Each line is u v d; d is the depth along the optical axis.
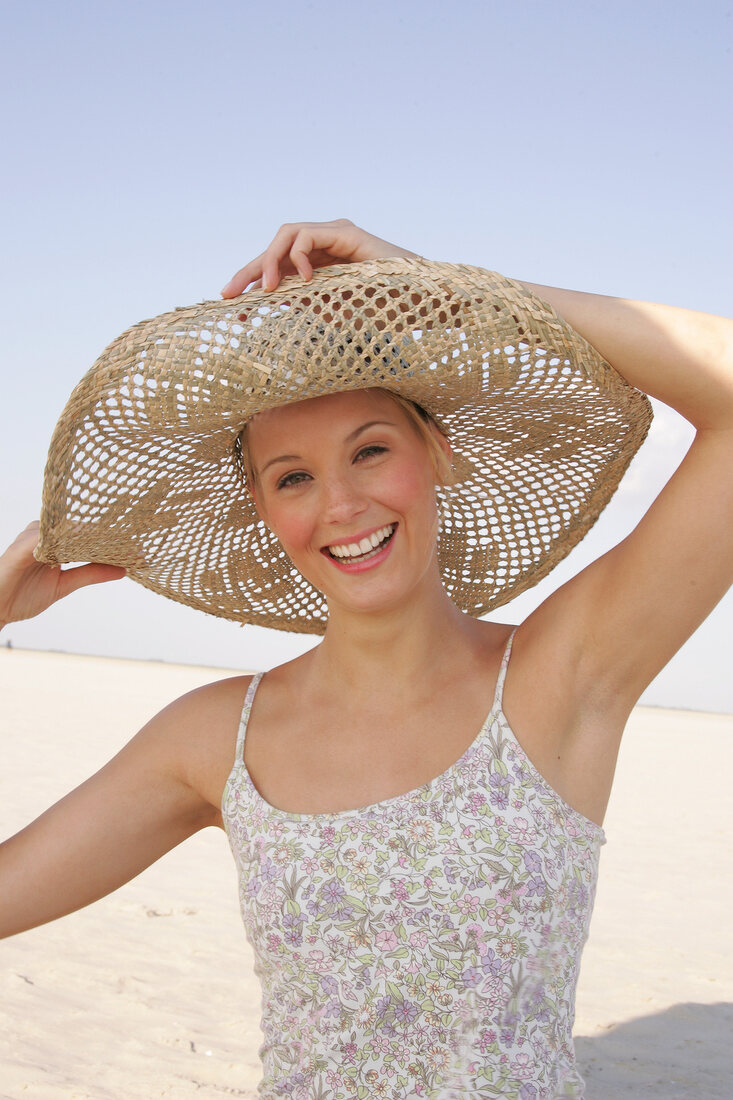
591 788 1.78
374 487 1.78
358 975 1.66
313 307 1.71
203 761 1.89
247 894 1.75
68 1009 4.20
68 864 1.91
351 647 1.83
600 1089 3.62
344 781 1.77
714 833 9.10
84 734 14.44
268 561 2.42
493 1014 1.63
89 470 2.00
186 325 1.75
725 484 1.64
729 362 1.65
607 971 5.01
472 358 1.75
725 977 4.95
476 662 1.86
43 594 2.23
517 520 2.34
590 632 1.76
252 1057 3.77
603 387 1.82
